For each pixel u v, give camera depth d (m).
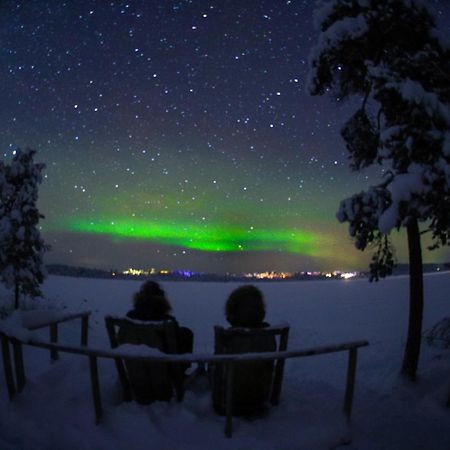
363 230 5.01
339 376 5.56
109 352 3.77
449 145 4.22
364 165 5.59
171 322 4.23
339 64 5.04
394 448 3.71
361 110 5.44
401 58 4.60
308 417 4.12
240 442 3.65
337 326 8.73
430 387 4.94
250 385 4.13
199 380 5.12
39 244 9.05
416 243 5.16
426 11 4.64
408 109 4.34
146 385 4.23
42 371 5.08
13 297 10.34
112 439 3.69
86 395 4.36
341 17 4.93
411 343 5.16
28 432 3.78
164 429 3.85
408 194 4.28
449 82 4.61
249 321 4.24
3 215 8.81
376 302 11.60
